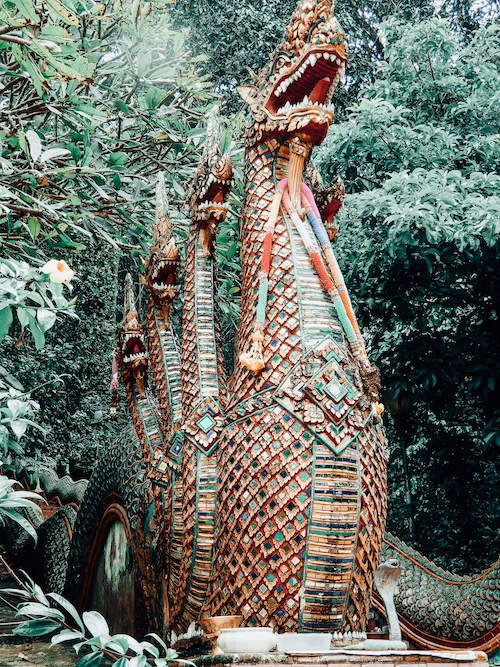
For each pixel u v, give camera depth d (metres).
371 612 4.65
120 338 4.50
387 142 7.64
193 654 2.98
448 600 4.59
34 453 8.00
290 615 2.83
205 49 11.49
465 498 7.99
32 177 4.00
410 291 7.69
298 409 3.00
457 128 8.09
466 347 7.54
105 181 4.58
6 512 2.58
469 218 6.39
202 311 3.62
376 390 3.17
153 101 4.73
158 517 3.65
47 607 2.47
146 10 4.98
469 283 7.82
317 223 3.50
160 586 3.59
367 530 2.98
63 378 9.58
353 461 2.97
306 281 3.29
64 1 3.27
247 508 2.98
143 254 5.18
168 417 3.83
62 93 4.12
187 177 5.46
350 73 11.30
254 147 3.66
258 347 3.18
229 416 3.22
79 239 6.86
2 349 8.06
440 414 7.91
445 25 8.78
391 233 6.57
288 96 3.55
